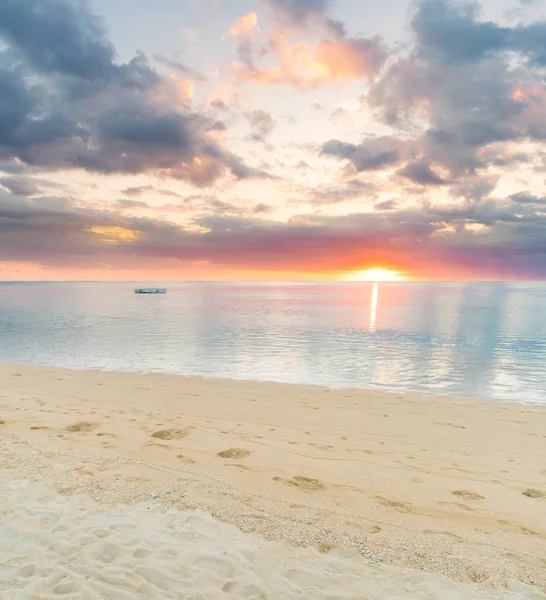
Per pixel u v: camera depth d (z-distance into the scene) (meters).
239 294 107.94
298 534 4.21
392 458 6.43
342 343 21.62
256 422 8.37
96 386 11.70
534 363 16.28
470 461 6.35
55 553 3.79
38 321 33.53
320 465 6.07
